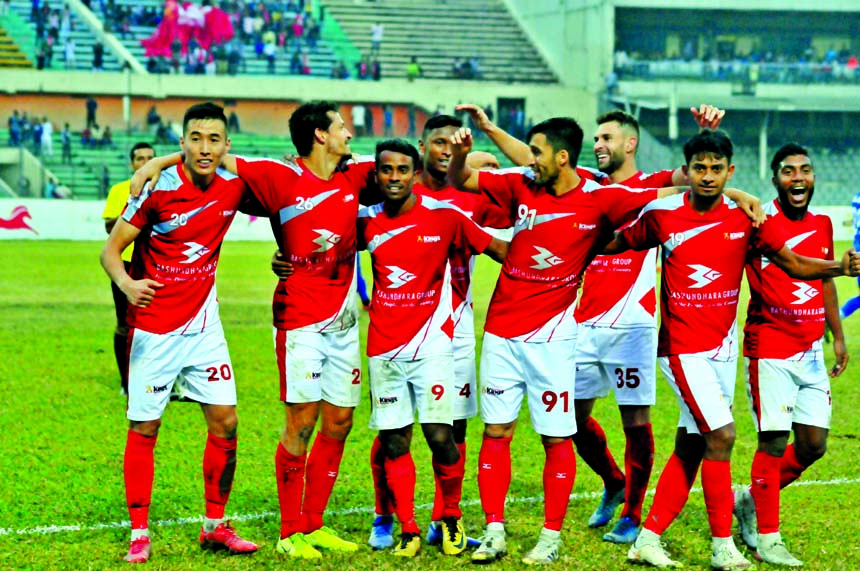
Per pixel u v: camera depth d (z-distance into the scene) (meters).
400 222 5.74
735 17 44.50
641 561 5.64
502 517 5.76
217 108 5.63
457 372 6.27
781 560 5.65
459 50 45.69
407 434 5.86
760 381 5.92
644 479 6.20
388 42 45.22
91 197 34.69
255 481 7.28
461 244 5.87
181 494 6.89
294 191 5.70
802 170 5.94
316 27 44.00
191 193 5.63
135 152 9.65
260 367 11.88
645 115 41.78
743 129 42.69
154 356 5.71
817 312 5.91
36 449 8.06
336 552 5.84
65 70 37.91
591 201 5.68
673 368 5.71
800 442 6.05
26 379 10.95
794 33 45.34
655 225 5.70
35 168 34.47
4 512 6.46
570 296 5.80
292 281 5.83
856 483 7.28
